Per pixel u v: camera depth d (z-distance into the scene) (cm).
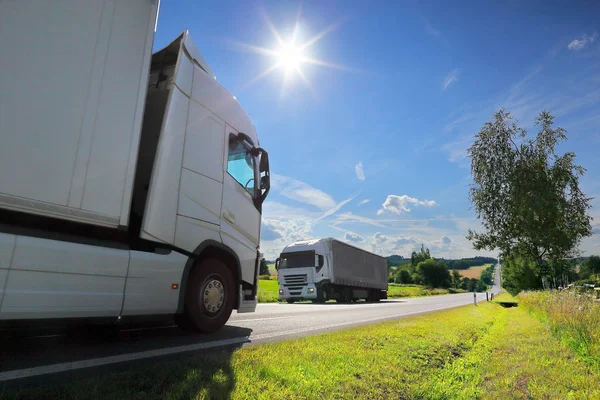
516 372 458
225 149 644
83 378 315
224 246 614
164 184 508
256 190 733
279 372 379
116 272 428
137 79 459
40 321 360
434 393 368
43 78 368
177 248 527
